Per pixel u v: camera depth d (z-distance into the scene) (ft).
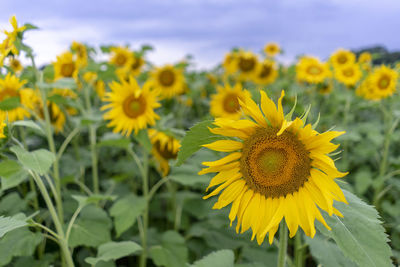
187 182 12.56
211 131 5.90
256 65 26.43
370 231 5.42
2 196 16.79
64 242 9.58
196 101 29.37
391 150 21.09
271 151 6.09
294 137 5.95
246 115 6.30
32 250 9.98
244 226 6.42
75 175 16.63
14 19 11.35
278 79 35.78
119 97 12.69
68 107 20.99
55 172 12.66
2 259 9.73
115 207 12.21
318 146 5.71
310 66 22.11
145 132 12.87
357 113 27.09
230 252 8.30
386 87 18.72
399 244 13.82
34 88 14.98
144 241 13.19
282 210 6.08
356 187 16.67
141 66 24.07
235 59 26.71
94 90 20.68
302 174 6.03
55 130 18.29
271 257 11.98
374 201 16.38
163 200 20.77
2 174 9.16
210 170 6.30
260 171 6.13
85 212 12.05
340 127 19.44
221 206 6.45
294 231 6.04
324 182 5.81
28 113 13.26
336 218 5.72
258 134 6.07
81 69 16.39
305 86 26.04
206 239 13.51
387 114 18.86
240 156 6.31
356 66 21.91
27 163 8.07
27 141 18.42
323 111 26.11
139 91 12.03
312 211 5.83
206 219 16.14
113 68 15.21
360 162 20.47
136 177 21.03
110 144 13.09
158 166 16.26
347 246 5.28
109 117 13.01
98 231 11.27
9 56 11.64
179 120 24.59
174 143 14.83
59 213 12.17
